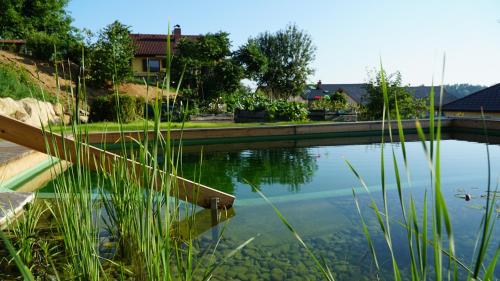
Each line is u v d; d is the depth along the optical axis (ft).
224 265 7.04
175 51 76.28
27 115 30.60
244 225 9.45
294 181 16.08
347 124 35.17
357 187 14.07
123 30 63.16
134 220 5.41
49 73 53.78
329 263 7.26
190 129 29.58
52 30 81.35
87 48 60.34
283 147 28.14
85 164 5.39
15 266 6.18
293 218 10.16
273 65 98.94
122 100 37.24
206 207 10.17
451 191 13.26
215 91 64.75
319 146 28.55
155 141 3.81
